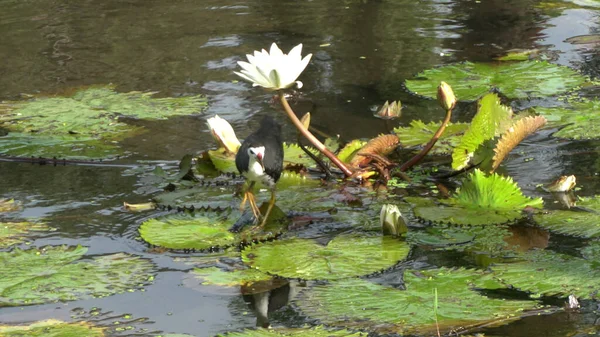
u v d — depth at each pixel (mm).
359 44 12141
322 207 6859
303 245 6027
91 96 10016
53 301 5211
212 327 4930
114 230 6445
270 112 9352
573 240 6094
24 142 8523
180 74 10891
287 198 7035
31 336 4699
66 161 8102
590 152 7988
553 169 7594
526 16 13531
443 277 5438
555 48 11578
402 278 5500
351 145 7820
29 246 6102
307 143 8352
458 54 11438
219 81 10562
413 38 12391
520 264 5656
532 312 4934
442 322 4793
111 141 8609
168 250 6066
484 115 7578
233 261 5875
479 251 5945
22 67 11320
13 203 7043
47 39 12727
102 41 12562
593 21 13000
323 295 5227
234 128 8805
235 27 13250
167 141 8594
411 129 8492
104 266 5730
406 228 6301
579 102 9281
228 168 7754
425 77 10398
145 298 5328
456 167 7445
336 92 10000
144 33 12992
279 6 14727
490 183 6750
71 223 6590
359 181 7473
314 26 13250
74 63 11453
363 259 5773
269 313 5078
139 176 7668
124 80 10688
